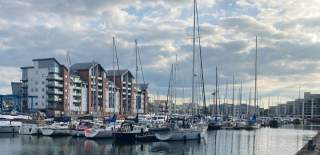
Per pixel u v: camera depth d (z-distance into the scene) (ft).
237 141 275.59
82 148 217.15
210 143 253.85
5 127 297.12
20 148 214.69
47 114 469.57
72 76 556.10
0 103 423.64
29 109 479.82
